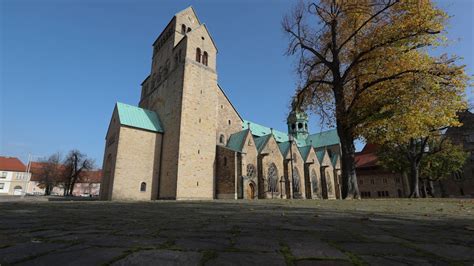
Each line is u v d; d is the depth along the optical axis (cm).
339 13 2347
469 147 5647
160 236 392
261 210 911
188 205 1400
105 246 324
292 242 346
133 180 3772
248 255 280
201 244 334
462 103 1948
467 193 5691
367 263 252
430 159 4509
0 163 9762
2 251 300
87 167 7806
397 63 2039
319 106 2609
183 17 4906
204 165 4012
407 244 335
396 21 2055
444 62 1917
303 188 5503
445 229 459
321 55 2430
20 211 959
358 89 2245
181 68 4162
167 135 4156
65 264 249
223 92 4928
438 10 1948
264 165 4597
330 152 7181
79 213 862
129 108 4244
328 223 539
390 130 2070
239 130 5069
